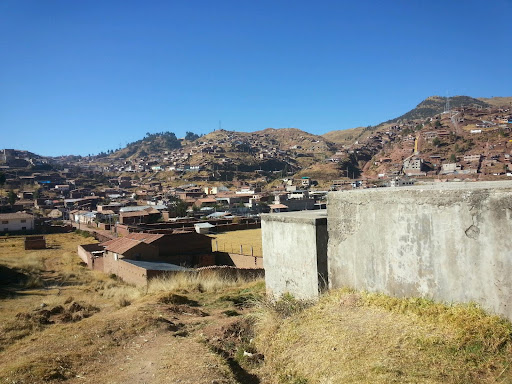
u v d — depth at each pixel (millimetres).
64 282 28594
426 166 148375
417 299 6020
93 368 6770
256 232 65188
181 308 11289
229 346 7465
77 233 77938
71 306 13391
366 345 5430
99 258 37094
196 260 37125
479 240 5254
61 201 129500
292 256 8758
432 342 5062
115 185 185875
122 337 8391
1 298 18594
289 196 111688
